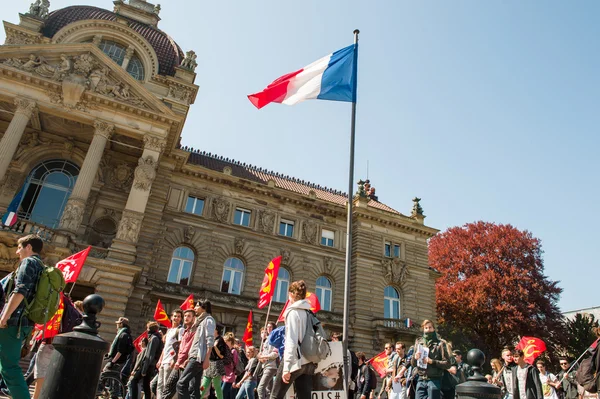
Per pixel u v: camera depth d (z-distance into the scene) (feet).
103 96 91.76
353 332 118.93
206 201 118.32
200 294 105.40
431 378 33.01
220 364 37.58
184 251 111.96
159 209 105.50
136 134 94.94
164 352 36.60
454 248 186.60
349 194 35.81
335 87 41.96
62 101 89.25
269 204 127.03
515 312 154.92
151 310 98.94
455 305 169.37
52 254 75.77
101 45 114.73
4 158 80.07
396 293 134.10
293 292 24.66
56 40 107.45
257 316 109.50
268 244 121.80
